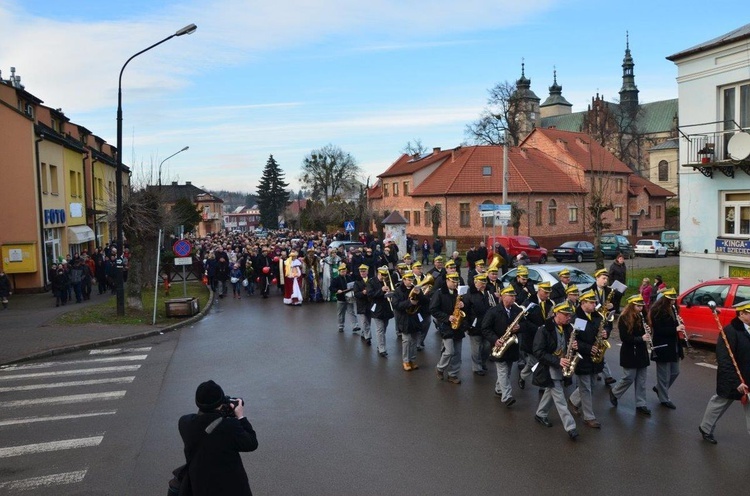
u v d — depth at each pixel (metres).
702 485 6.56
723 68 18.42
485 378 11.18
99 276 26.94
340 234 46.56
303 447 7.87
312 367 12.21
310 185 88.19
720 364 7.55
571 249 39.94
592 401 9.59
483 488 6.57
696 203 19.56
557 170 55.34
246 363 12.70
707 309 12.84
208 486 4.45
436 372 11.66
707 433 7.83
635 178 63.50
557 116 98.12
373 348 13.97
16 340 15.01
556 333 8.20
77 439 8.30
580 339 8.29
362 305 14.59
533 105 86.00
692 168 19.56
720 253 18.80
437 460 7.37
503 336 9.34
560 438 8.06
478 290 11.02
